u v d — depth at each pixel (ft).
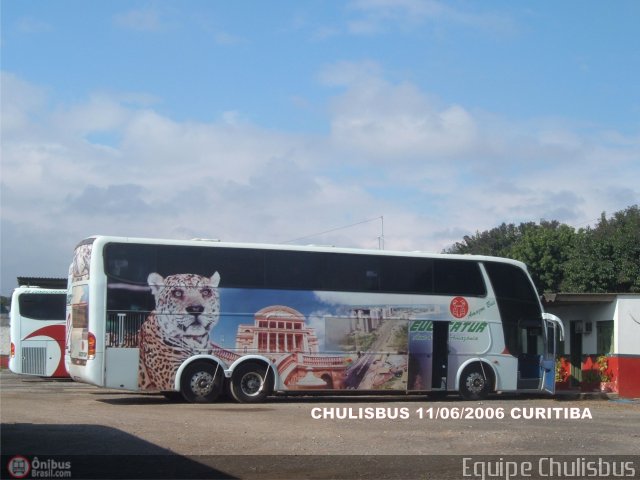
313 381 70.03
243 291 68.74
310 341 70.28
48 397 73.36
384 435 48.01
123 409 61.00
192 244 67.82
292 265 70.69
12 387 90.99
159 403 67.36
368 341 72.13
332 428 50.80
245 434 47.14
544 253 156.35
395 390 72.59
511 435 49.03
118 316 64.75
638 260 126.52
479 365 75.92
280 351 69.36
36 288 101.65
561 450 44.04
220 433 47.37
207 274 67.92
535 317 79.00
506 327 77.56
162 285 66.33
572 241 156.35
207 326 67.36
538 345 78.84
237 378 67.97
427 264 75.36
